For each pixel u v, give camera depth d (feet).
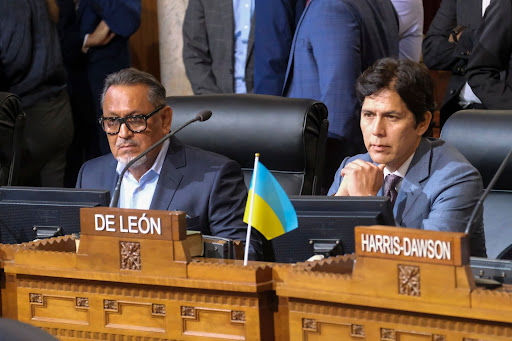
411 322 9.05
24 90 29.37
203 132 20.26
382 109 15.51
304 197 12.37
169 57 33.81
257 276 10.02
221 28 28.02
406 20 24.99
